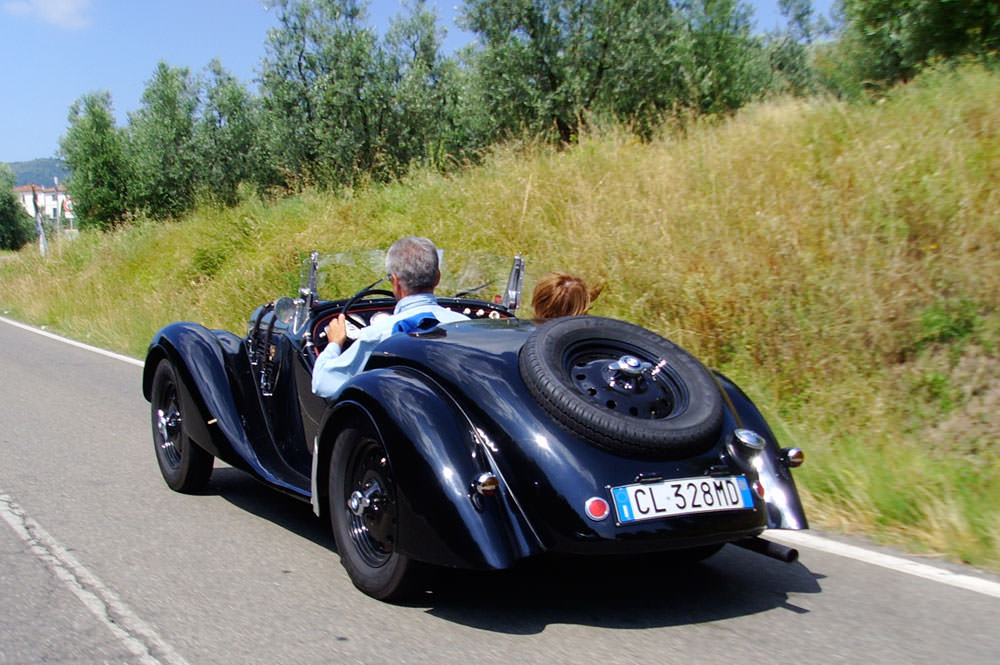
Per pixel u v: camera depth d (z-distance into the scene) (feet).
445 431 9.97
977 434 17.25
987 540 13.21
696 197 29.55
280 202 53.01
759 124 35.01
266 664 9.22
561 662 9.34
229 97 106.63
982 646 9.91
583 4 65.51
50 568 12.09
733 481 10.27
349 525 11.36
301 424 14.56
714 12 74.43
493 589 11.55
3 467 17.85
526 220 33.83
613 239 27.71
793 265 22.98
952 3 45.52
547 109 65.10
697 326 22.89
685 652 9.66
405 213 42.55
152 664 9.20
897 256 21.84
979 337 19.48
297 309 14.89
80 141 117.29
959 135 26.99
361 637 9.93
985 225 22.18
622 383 10.59
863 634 10.24
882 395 18.70
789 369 20.34
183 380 15.06
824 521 14.67
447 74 81.10
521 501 9.76
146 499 15.69
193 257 47.70
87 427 22.11
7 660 9.24
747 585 11.95
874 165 26.22
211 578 11.80
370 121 75.61
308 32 77.46
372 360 12.05
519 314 15.75
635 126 44.39
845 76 56.95
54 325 50.90
